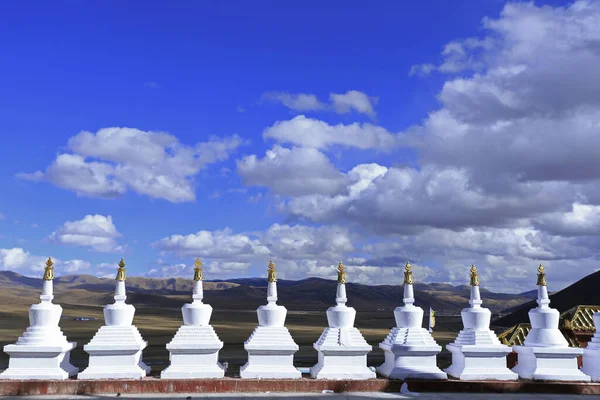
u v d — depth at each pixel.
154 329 69.31
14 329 65.06
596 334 17.08
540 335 16.75
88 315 100.56
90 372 15.01
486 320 16.84
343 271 16.92
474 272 17.44
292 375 15.71
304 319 109.38
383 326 98.31
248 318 110.62
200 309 15.83
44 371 14.86
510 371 16.42
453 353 17.41
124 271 16.11
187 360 15.56
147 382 14.91
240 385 15.20
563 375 16.23
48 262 15.84
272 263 16.72
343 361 15.98
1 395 14.30
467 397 15.06
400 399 14.62
